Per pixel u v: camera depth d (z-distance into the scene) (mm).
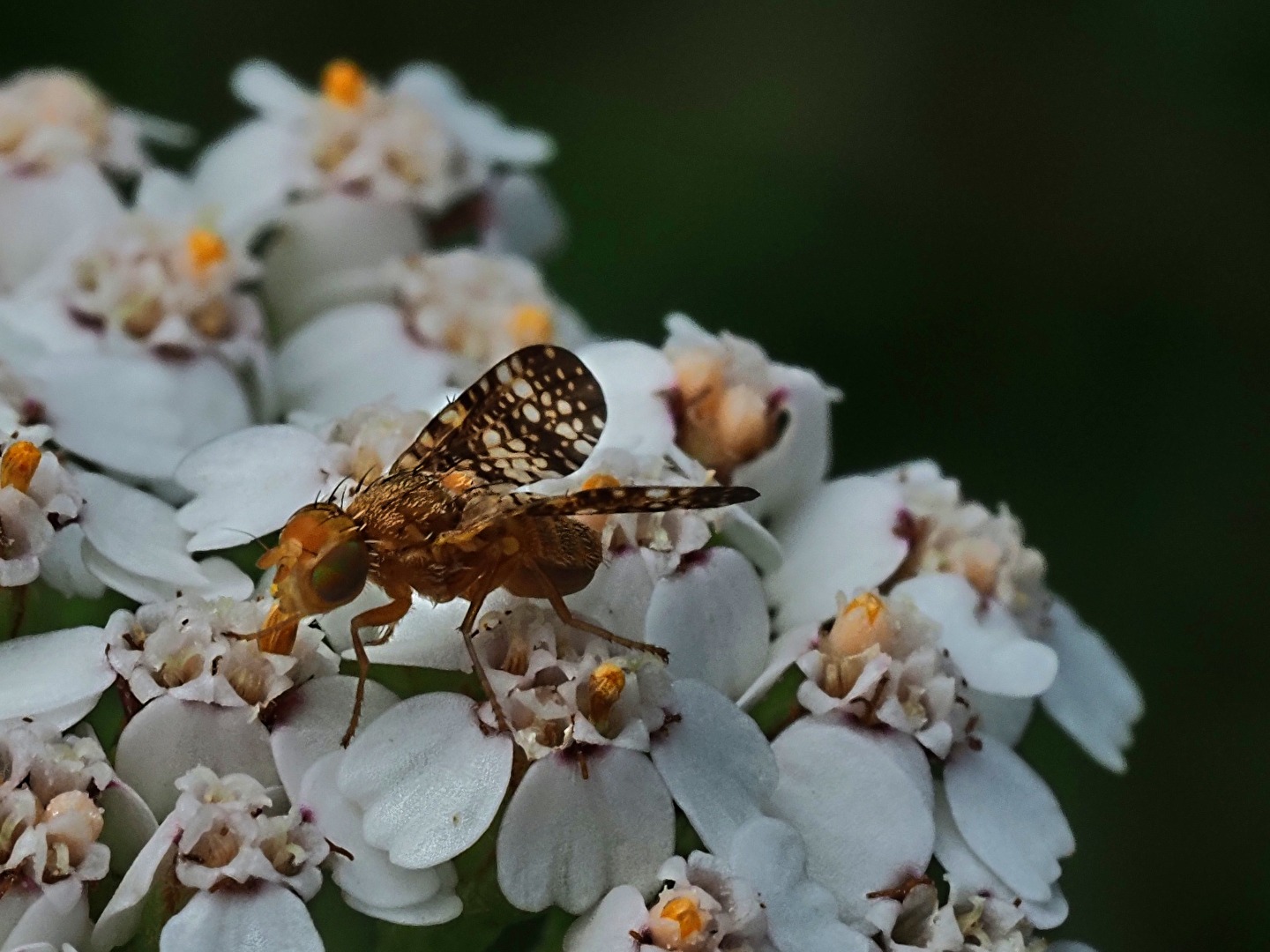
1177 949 66
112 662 47
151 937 46
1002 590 53
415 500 46
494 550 46
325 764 47
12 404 53
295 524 45
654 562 49
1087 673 55
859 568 53
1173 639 68
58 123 61
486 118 67
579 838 47
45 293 57
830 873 48
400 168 63
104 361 55
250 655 47
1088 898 65
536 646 47
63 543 49
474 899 48
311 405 58
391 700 48
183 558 50
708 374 53
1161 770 67
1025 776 50
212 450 51
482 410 47
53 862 46
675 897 46
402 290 60
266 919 46
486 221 65
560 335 61
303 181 62
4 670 48
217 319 57
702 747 48
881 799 49
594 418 46
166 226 58
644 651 48
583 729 47
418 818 46
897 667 49
